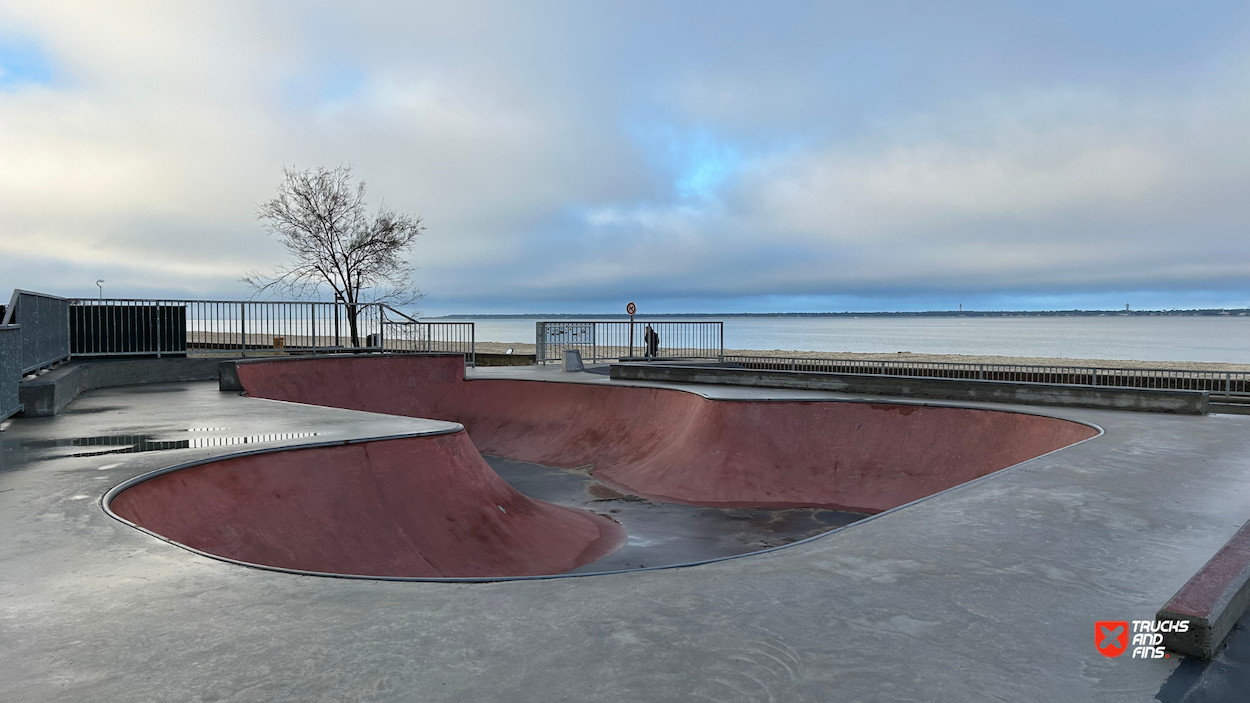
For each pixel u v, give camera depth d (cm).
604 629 326
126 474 659
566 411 1786
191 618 340
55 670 286
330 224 2892
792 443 1361
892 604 362
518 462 1616
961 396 1440
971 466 1225
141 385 1572
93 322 1569
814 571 414
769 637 318
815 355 3859
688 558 960
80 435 891
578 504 1257
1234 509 568
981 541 479
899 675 283
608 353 2575
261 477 768
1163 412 1220
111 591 378
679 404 1591
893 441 1316
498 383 1947
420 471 911
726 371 1766
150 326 1652
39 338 1220
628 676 278
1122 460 788
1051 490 638
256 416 1088
